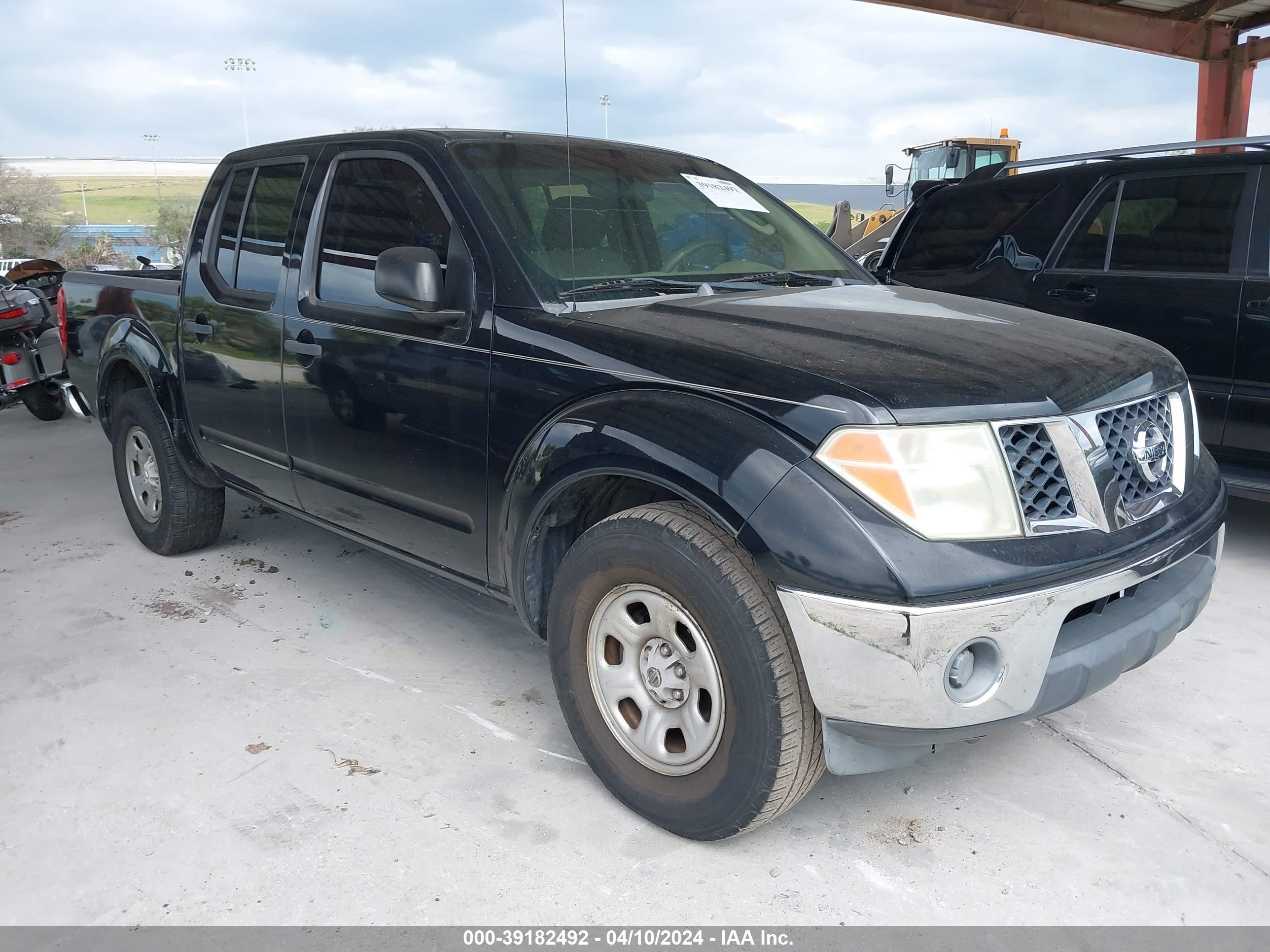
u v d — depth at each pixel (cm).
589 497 252
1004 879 216
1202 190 416
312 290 317
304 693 307
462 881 216
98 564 433
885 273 551
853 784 257
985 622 188
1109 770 261
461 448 265
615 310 255
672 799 226
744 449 201
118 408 431
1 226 6225
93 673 323
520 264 259
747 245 315
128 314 419
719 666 210
